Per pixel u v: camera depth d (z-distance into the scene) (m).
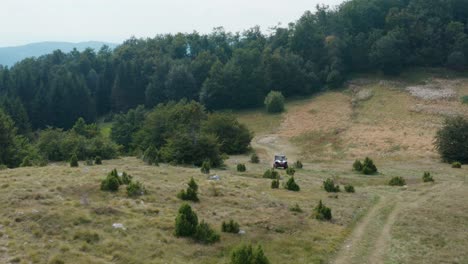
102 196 25.31
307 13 131.62
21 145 61.50
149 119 72.44
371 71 111.19
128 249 18.19
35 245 17.47
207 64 119.06
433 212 27.12
